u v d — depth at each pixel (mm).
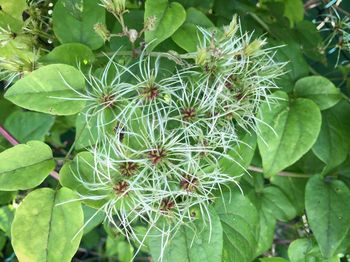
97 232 491
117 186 230
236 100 249
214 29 259
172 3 258
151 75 237
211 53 243
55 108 235
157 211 232
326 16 334
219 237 248
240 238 269
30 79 233
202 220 250
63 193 235
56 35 261
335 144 291
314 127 265
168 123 245
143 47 253
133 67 256
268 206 309
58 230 232
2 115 300
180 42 263
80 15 263
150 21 243
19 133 280
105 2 245
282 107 270
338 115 299
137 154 230
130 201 238
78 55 257
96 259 508
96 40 263
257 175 305
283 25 329
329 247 274
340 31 327
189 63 259
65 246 230
